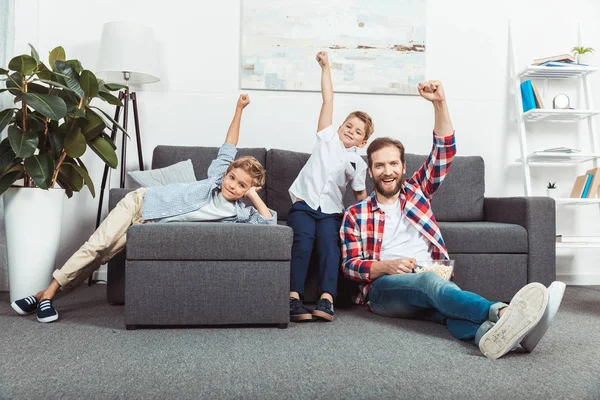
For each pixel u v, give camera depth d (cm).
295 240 229
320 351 160
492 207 298
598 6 357
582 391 127
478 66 350
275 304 191
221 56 333
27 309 210
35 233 230
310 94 338
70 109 228
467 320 170
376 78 340
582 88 355
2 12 281
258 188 228
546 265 255
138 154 312
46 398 119
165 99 330
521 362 151
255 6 334
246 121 334
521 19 354
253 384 129
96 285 302
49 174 228
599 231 353
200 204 217
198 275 187
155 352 157
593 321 214
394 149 218
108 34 295
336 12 338
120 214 217
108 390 124
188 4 332
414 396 123
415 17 344
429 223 219
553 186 338
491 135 350
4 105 280
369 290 217
